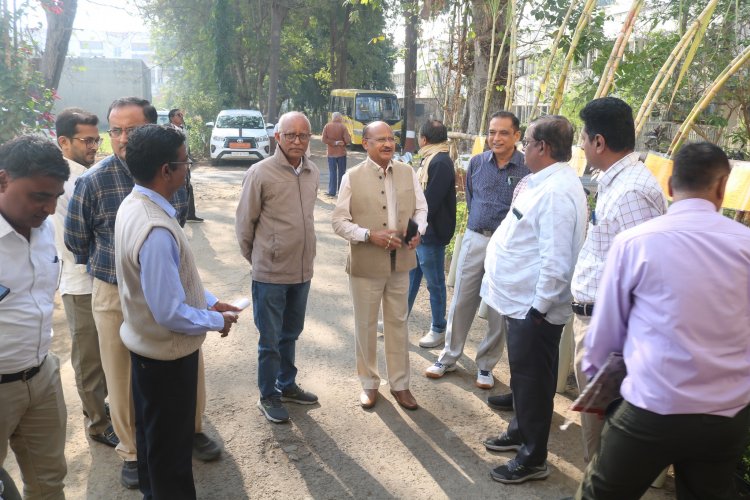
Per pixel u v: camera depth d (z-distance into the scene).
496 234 3.31
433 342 5.15
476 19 7.57
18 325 2.24
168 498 2.71
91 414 3.59
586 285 2.83
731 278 2.00
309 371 4.68
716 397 2.00
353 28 30.06
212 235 9.00
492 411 4.12
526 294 3.10
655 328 2.04
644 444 2.08
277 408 3.93
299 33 31.19
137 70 33.41
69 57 12.73
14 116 6.95
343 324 5.66
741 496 2.95
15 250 2.22
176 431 2.66
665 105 7.05
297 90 35.81
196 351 2.67
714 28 6.51
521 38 7.86
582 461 3.54
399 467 3.46
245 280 6.86
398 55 10.73
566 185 2.98
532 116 5.13
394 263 3.94
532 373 3.15
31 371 2.33
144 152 2.44
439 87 8.98
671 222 2.09
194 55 29.28
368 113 24.23
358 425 3.90
